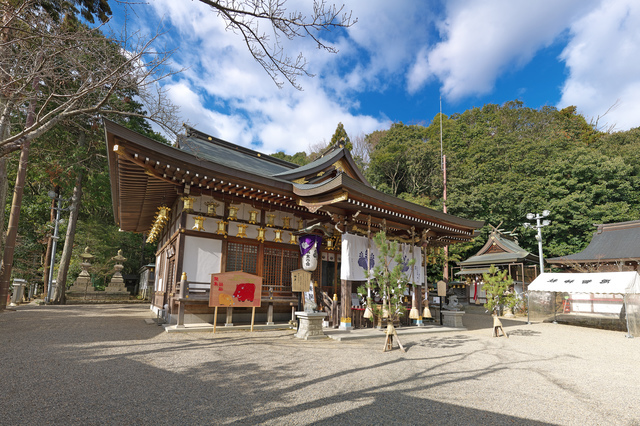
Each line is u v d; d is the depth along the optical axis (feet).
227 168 34.88
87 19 33.32
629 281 46.73
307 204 40.29
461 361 25.31
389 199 40.01
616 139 153.89
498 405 15.58
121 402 14.11
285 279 45.47
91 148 73.67
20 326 33.55
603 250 75.20
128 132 27.53
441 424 13.08
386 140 165.68
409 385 18.31
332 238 51.37
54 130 62.85
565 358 28.19
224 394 15.65
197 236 38.55
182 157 31.45
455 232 53.26
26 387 15.44
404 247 48.11
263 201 43.52
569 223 113.80
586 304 71.56
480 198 120.88
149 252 130.82
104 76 26.61
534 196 120.16
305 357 24.35
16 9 22.31
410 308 50.03
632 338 42.39
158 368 19.71
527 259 86.38
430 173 142.10
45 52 24.40
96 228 105.40
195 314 38.09
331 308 41.22
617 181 113.29
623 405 16.33
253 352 25.21
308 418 13.11
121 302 89.40
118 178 37.93
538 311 71.20
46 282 84.12
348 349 28.40
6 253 47.06
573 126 175.52
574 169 118.42
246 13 16.37
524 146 136.56
